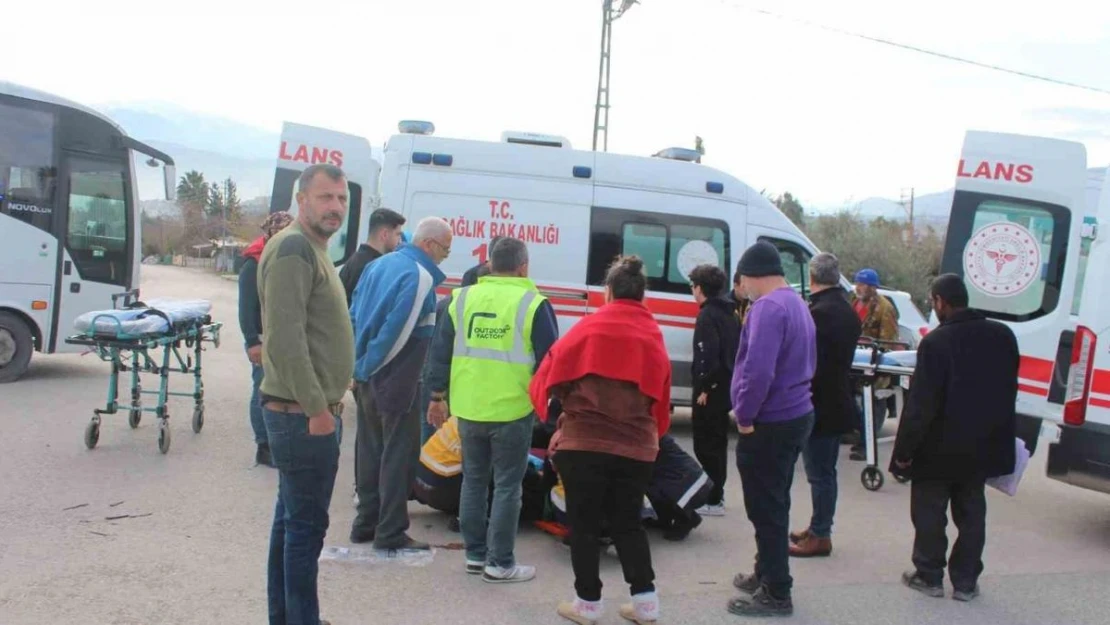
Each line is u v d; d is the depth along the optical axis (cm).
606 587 502
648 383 427
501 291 493
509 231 928
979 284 793
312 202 362
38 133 1090
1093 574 563
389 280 507
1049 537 650
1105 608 501
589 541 438
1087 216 938
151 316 737
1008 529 668
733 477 782
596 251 941
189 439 793
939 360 493
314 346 362
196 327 813
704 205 972
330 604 454
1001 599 509
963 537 507
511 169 935
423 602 463
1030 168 777
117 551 514
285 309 346
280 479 382
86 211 1129
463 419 489
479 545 505
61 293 1105
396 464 524
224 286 3747
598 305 938
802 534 582
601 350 427
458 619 443
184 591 461
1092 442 630
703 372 634
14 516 566
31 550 509
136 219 1179
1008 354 505
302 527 368
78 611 430
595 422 431
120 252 1159
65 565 489
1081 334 639
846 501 725
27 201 1080
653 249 955
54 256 1096
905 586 522
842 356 552
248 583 475
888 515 684
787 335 460
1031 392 779
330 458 368
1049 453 655
